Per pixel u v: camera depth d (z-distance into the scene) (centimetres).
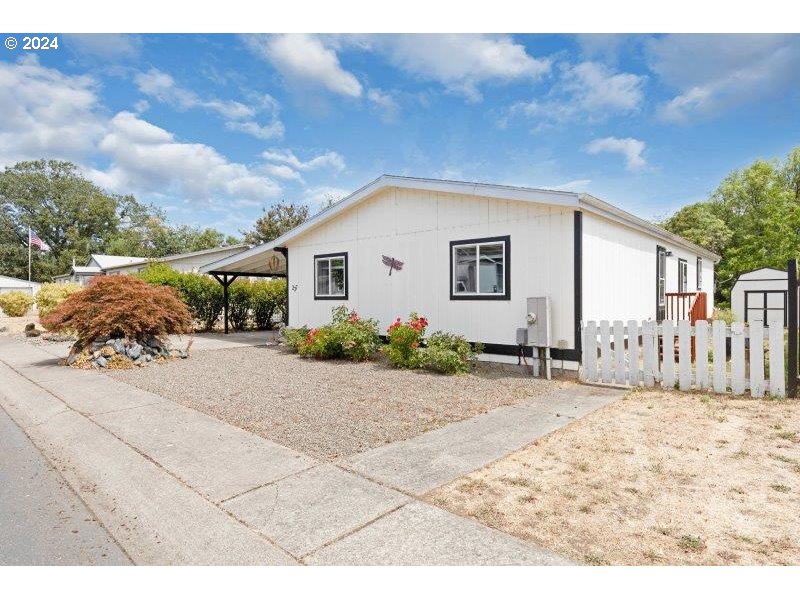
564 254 755
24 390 733
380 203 1048
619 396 596
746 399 551
